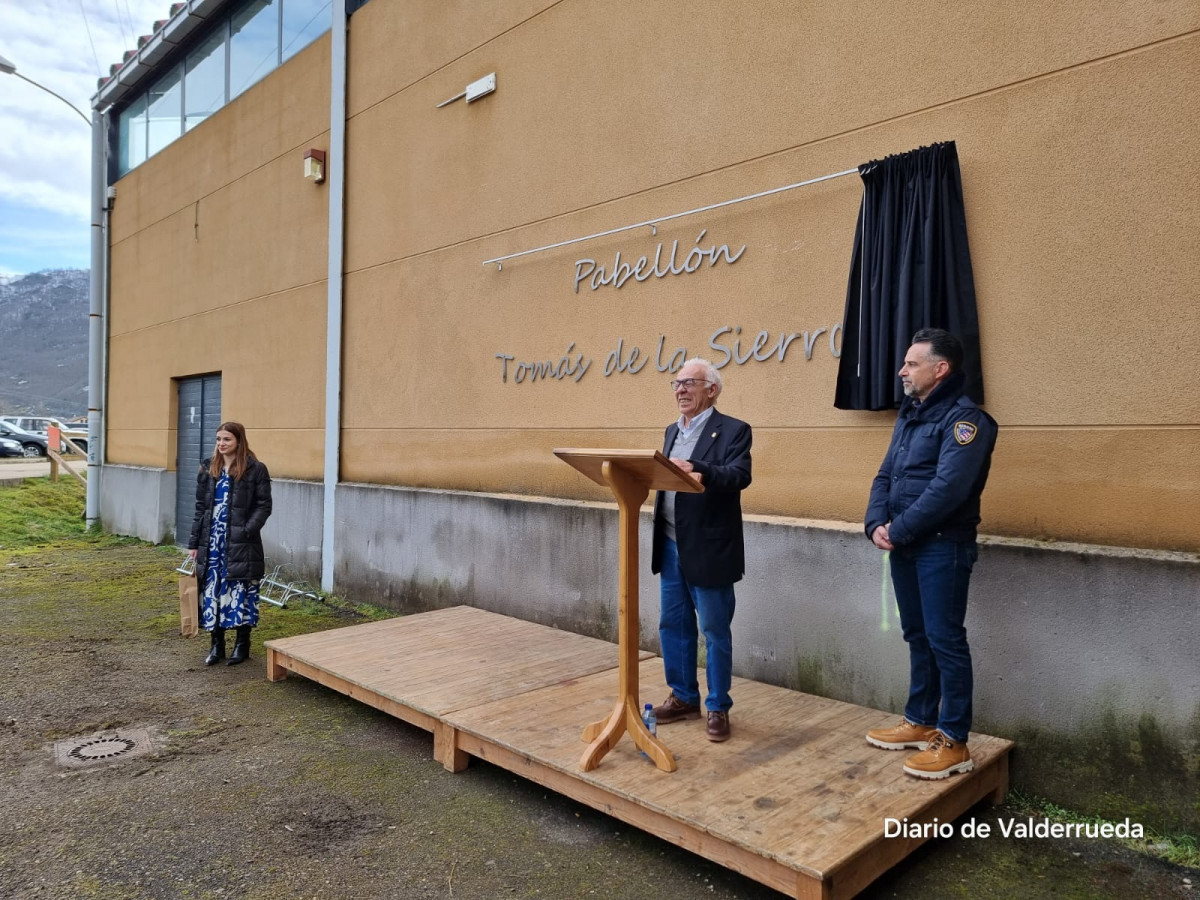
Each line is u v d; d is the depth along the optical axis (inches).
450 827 121.1
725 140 174.2
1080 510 125.3
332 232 289.4
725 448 124.7
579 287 205.3
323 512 291.4
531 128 219.6
